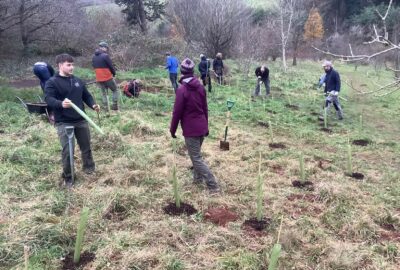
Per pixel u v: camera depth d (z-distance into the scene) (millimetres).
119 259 3688
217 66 15938
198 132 5016
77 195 4891
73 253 3785
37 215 4285
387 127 10477
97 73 9242
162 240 4020
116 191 4945
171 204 4805
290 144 8047
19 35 21828
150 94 12234
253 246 4047
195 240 4090
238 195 5250
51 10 22125
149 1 29688
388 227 4699
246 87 16062
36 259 3639
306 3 34406
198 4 25516
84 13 25844
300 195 5375
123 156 6324
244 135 8211
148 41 20828
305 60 31922
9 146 6438
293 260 3863
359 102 14523
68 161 5176
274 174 6074
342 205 5051
